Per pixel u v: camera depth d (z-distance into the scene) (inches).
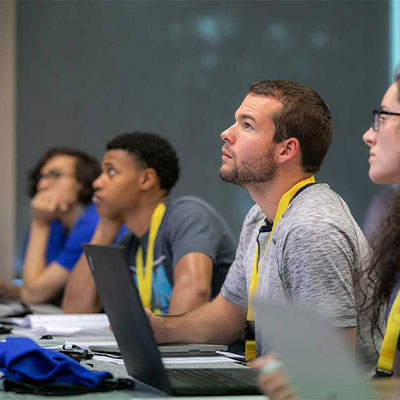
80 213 248.5
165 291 177.5
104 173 187.0
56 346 129.0
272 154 121.2
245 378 91.5
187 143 324.5
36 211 246.8
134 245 185.0
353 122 319.3
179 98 325.1
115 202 182.9
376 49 319.0
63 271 235.0
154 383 87.0
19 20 330.6
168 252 178.2
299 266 109.8
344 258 109.3
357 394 67.6
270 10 323.6
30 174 258.5
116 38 327.3
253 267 126.0
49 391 85.1
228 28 324.5
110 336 147.3
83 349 123.0
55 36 329.4
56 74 329.4
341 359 67.4
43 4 330.0
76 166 248.1
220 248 178.1
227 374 94.9
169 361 111.2
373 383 75.2
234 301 135.6
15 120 330.0
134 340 88.8
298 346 68.4
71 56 328.8
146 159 182.7
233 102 324.2
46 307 224.4
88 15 328.5
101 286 95.1
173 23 325.7
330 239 109.3
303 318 67.7
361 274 111.0
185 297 164.1
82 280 199.0
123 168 183.2
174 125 324.8
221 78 324.8
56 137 329.1
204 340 133.0
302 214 113.4
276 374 72.0
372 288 108.0
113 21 327.3
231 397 83.9
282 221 117.6
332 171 317.1
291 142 120.6
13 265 329.4
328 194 117.0
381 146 107.8
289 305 68.6
